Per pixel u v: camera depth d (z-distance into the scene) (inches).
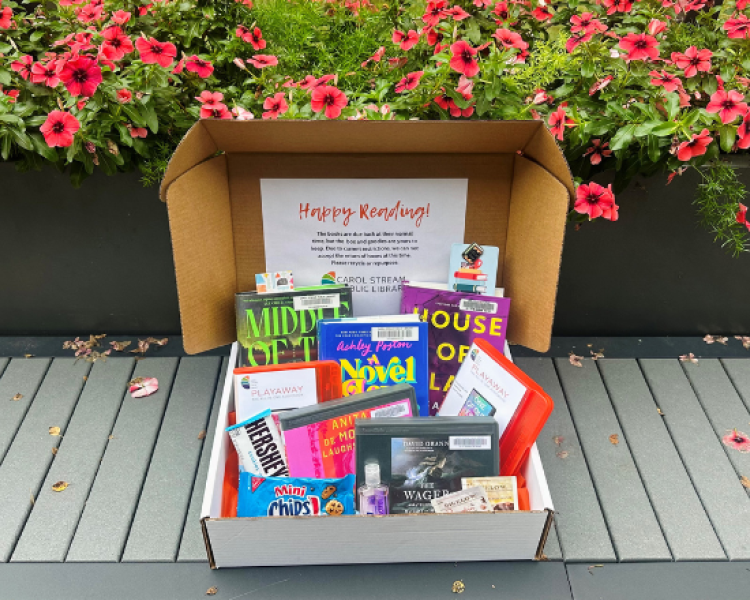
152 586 59.2
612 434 77.0
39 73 67.6
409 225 65.1
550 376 85.6
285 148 59.1
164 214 81.4
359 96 76.7
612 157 76.4
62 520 65.4
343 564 59.7
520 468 60.6
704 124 71.1
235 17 84.8
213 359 87.0
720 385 84.7
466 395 60.4
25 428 75.9
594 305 91.0
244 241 65.3
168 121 75.4
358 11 91.0
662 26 67.4
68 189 79.3
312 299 63.9
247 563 58.6
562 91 74.3
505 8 77.8
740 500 69.0
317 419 55.9
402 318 61.3
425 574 59.5
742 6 77.0
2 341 89.4
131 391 81.3
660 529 65.9
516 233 63.9
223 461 58.7
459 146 58.6
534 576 60.1
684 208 82.1
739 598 59.4
